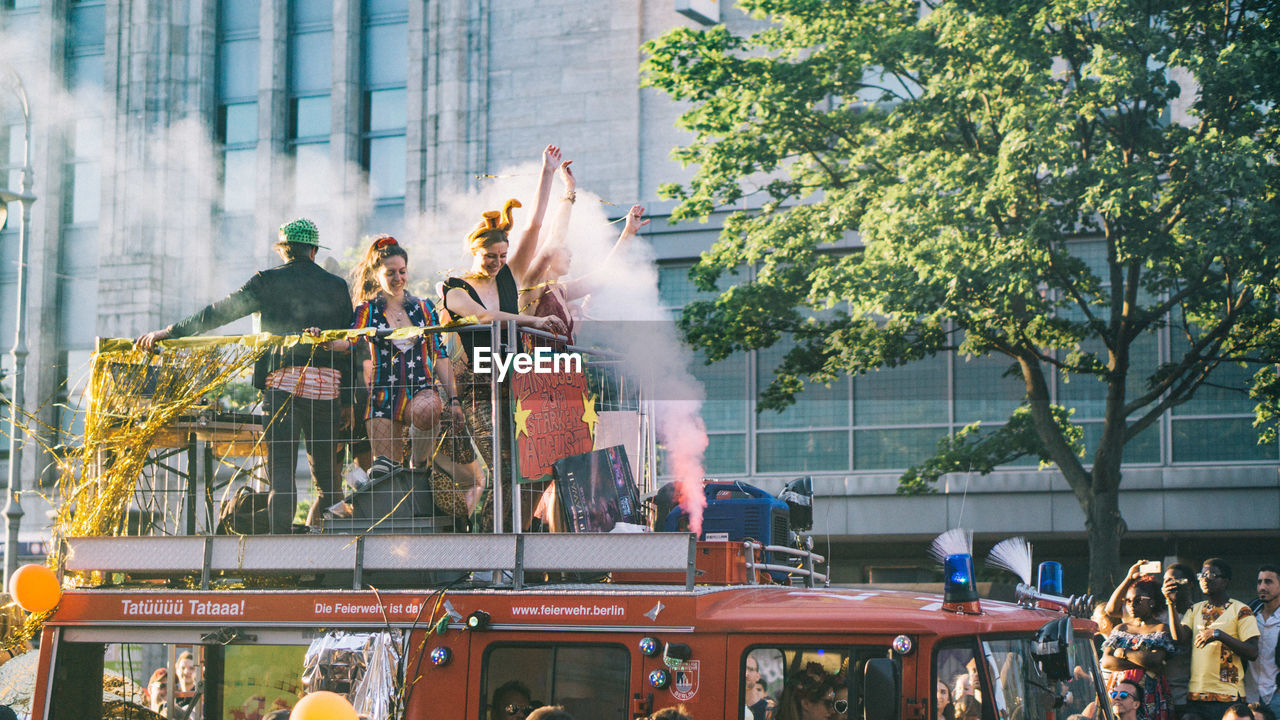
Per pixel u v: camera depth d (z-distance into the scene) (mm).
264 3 28047
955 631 5918
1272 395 18578
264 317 7824
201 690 8078
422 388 7480
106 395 7539
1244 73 15562
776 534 8172
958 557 6125
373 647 6453
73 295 28828
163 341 7520
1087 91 16109
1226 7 16688
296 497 7664
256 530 7727
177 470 8492
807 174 19969
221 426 7926
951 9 16562
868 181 18125
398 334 7129
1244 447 23359
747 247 19562
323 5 28375
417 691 6379
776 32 19750
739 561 7145
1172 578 8570
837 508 24719
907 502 24391
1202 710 8430
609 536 6254
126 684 8273
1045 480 23641
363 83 28109
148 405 7504
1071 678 6832
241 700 7734
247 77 28406
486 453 7320
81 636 6930
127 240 27797
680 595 6121
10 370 28594
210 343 7426
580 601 6242
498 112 26781
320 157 27969
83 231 28984
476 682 6305
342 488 7969
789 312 19312
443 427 7461
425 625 6430
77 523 7348
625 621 6164
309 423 7684
